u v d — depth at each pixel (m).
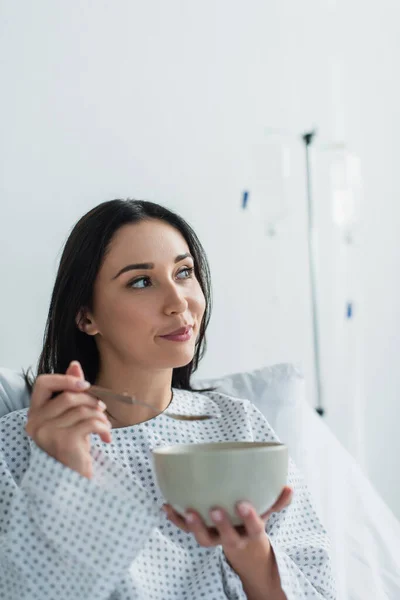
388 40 2.25
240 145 2.09
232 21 2.10
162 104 2.01
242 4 2.11
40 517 0.95
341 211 2.01
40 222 1.89
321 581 1.13
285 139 2.06
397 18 2.25
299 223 2.16
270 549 1.04
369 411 2.23
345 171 2.01
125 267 1.16
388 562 1.44
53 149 1.90
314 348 2.10
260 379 1.55
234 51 2.09
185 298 1.17
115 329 1.17
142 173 1.99
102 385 1.24
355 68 2.23
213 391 1.45
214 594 1.05
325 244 2.20
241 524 0.83
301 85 2.17
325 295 2.19
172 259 1.17
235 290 2.08
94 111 1.94
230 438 1.24
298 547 1.14
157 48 2.01
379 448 2.23
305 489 1.24
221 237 2.06
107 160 1.95
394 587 1.40
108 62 1.96
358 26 2.24
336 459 1.57
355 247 2.23
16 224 1.87
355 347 2.22
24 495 0.99
